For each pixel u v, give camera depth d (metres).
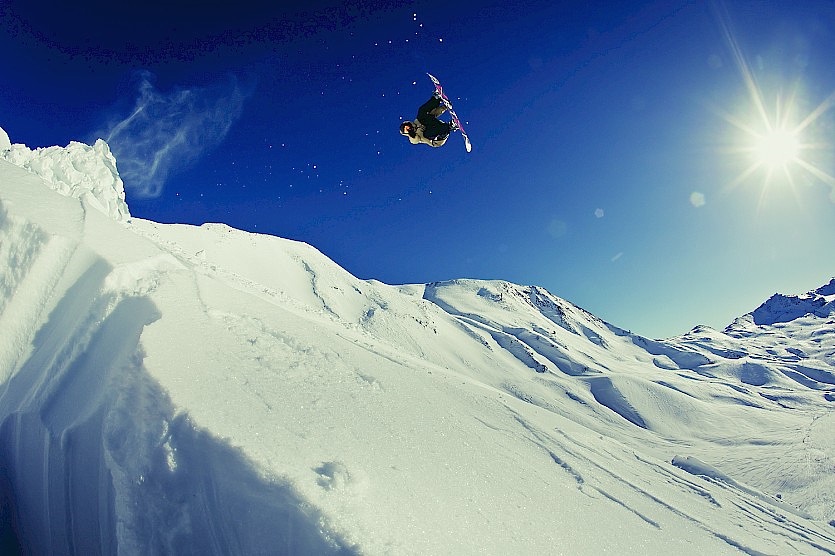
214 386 3.97
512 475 6.09
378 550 2.88
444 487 4.39
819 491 33.94
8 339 5.02
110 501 3.72
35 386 4.75
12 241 5.38
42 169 10.28
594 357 151.12
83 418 4.15
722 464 52.75
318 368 5.71
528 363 115.31
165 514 3.17
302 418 4.15
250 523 3.01
